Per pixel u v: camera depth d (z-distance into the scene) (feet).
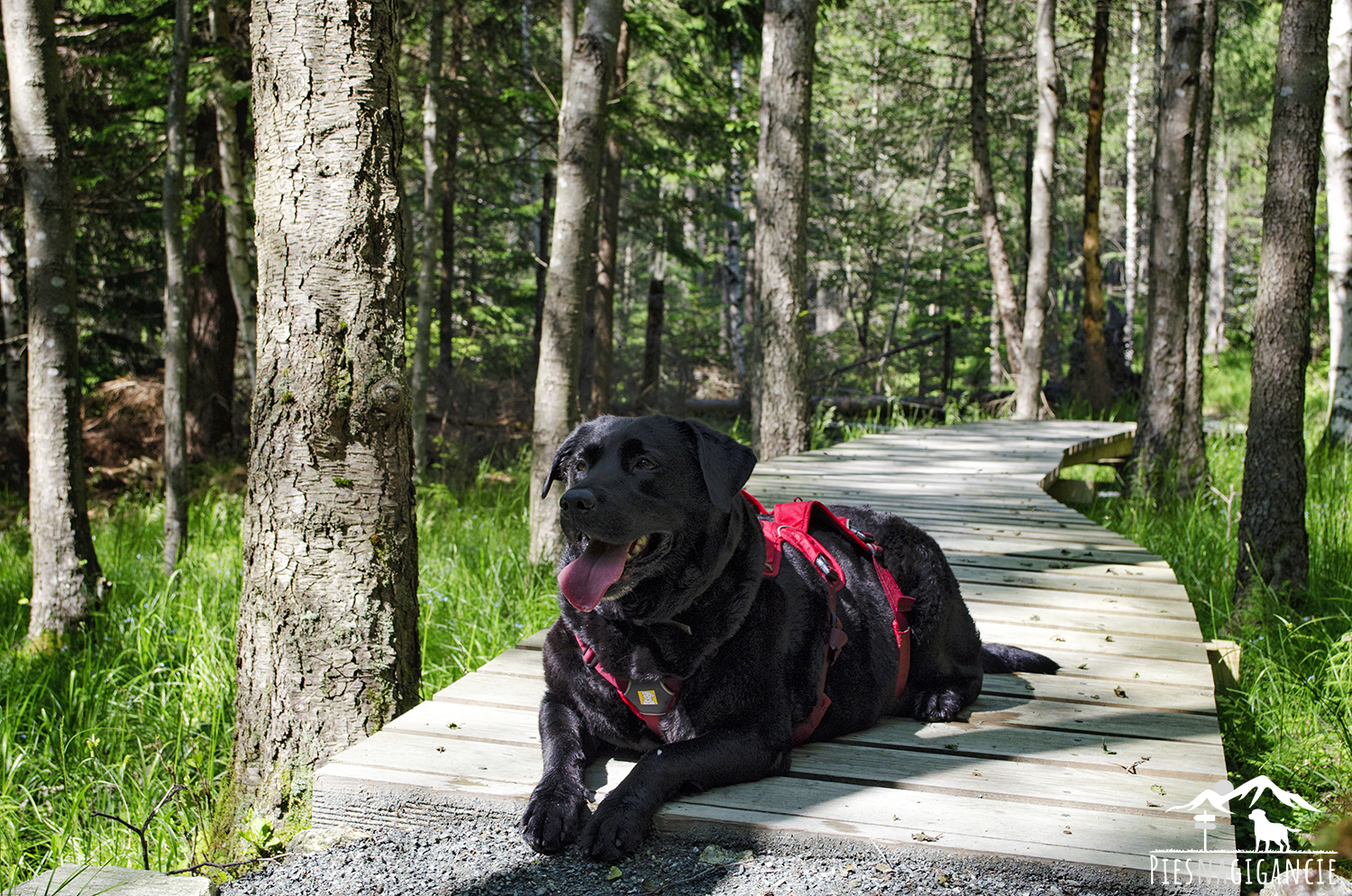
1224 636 17.43
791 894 7.15
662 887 7.25
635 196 58.29
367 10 11.51
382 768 8.75
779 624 8.57
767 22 32.22
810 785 8.48
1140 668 12.04
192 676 17.47
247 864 8.22
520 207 65.57
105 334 51.29
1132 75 79.82
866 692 9.64
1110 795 8.38
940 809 8.07
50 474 21.42
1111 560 17.94
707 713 8.31
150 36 35.32
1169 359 30.22
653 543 8.00
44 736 16.55
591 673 8.48
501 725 9.89
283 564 11.72
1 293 39.73
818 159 87.04
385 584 11.98
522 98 39.99
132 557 26.96
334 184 11.49
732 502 8.38
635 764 8.12
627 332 98.07
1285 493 17.67
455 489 37.65
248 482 12.08
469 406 51.37
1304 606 17.63
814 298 112.88
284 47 11.40
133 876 7.07
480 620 19.24
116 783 14.20
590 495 7.61
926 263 80.59
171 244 26.32
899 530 10.70
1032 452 33.06
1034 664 11.86
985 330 88.33
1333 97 38.09
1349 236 38.27
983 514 22.49
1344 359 38.17
